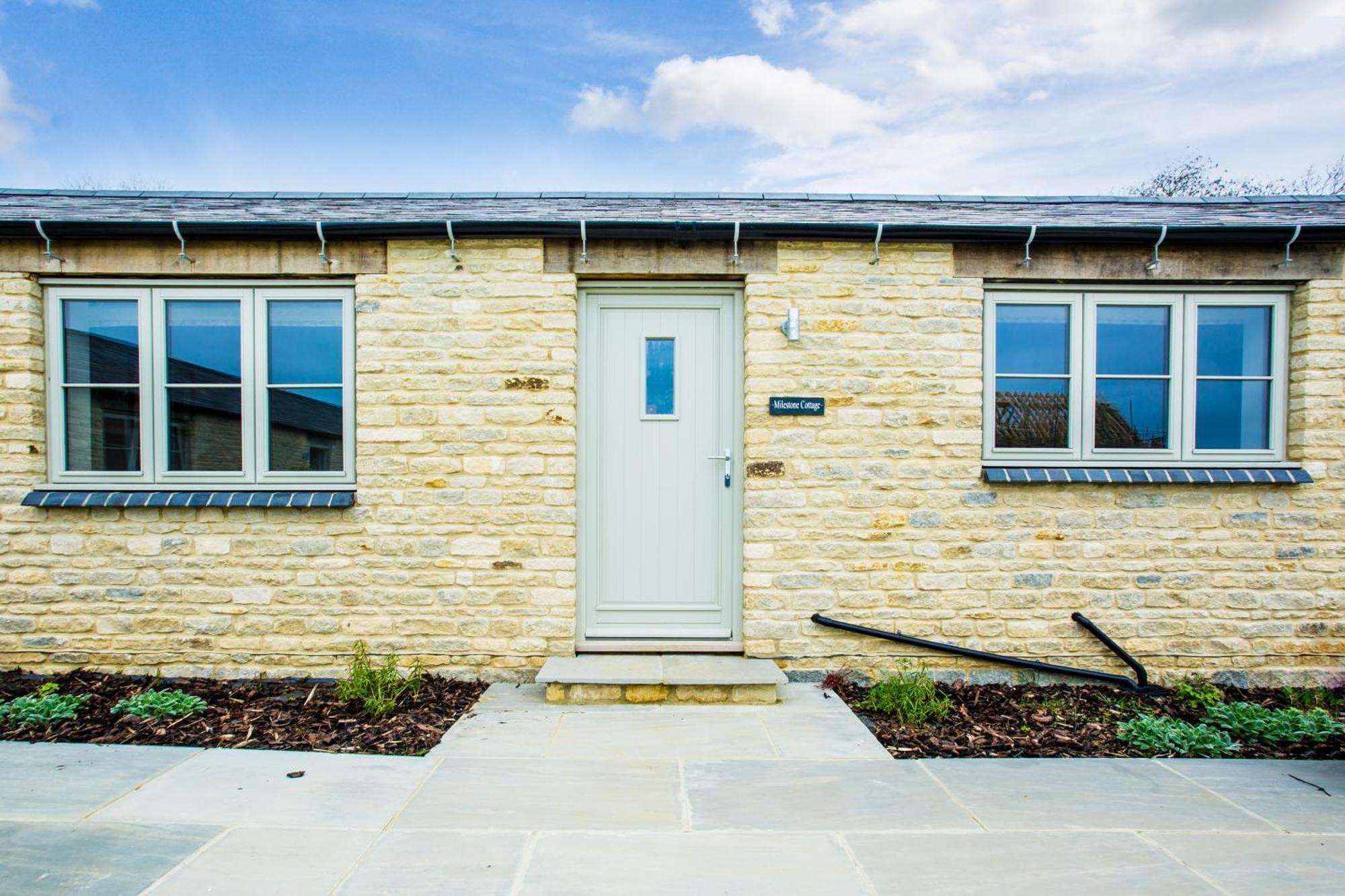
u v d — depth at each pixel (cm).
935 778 345
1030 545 489
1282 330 497
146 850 269
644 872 259
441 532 482
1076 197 589
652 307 505
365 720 412
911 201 577
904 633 486
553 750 371
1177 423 499
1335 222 470
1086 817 307
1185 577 488
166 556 481
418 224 462
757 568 484
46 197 561
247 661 481
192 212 518
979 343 491
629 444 505
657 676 444
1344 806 321
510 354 485
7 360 478
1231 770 361
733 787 331
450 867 260
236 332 496
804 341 487
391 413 483
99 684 465
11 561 479
